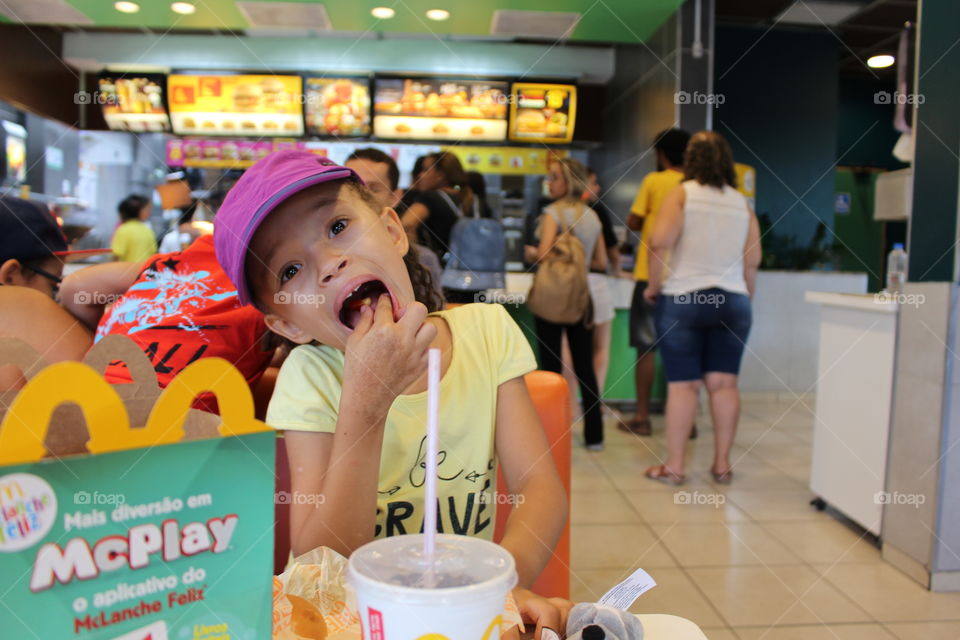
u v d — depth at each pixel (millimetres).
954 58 2043
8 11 4742
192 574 409
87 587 378
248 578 428
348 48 5703
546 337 3336
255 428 440
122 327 1132
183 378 414
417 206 3047
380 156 2289
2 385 493
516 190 6410
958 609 1862
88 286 1277
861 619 1783
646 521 2447
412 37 5609
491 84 5715
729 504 2641
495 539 1014
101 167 5977
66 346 1098
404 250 826
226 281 1162
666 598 1864
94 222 5980
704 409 4391
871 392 2320
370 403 639
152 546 395
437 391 453
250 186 690
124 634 389
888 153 6777
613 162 6000
